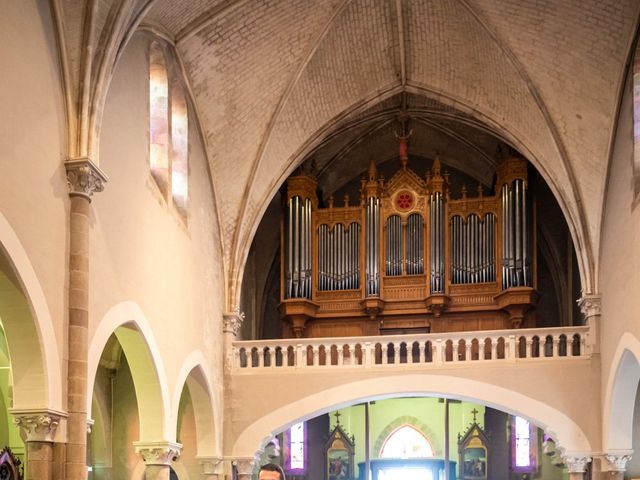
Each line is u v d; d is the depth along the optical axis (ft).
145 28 55.47
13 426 64.39
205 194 68.59
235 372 70.18
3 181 38.17
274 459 94.53
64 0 44.21
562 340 80.69
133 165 52.95
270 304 88.84
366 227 82.12
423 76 75.61
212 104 67.15
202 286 66.13
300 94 72.54
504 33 65.87
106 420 70.44
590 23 59.47
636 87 58.23
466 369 67.31
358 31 69.82
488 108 74.74
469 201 81.41
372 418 100.37
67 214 43.88
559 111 67.21
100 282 47.06
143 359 54.70
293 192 82.94
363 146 87.76
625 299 59.06
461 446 94.84
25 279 39.32
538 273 85.87
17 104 39.78
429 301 79.36
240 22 62.54
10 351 40.86
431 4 66.90
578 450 64.80
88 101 44.98
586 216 68.03
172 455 57.52
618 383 61.52
